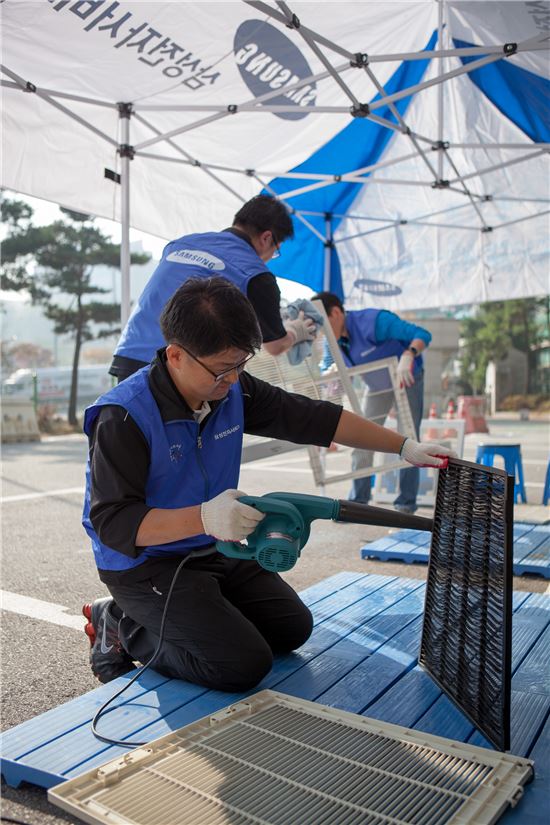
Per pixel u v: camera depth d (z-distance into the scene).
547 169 6.00
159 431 2.02
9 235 20.88
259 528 1.83
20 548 4.88
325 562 4.26
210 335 1.79
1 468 10.30
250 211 3.17
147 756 1.69
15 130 4.19
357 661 2.34
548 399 33.69
